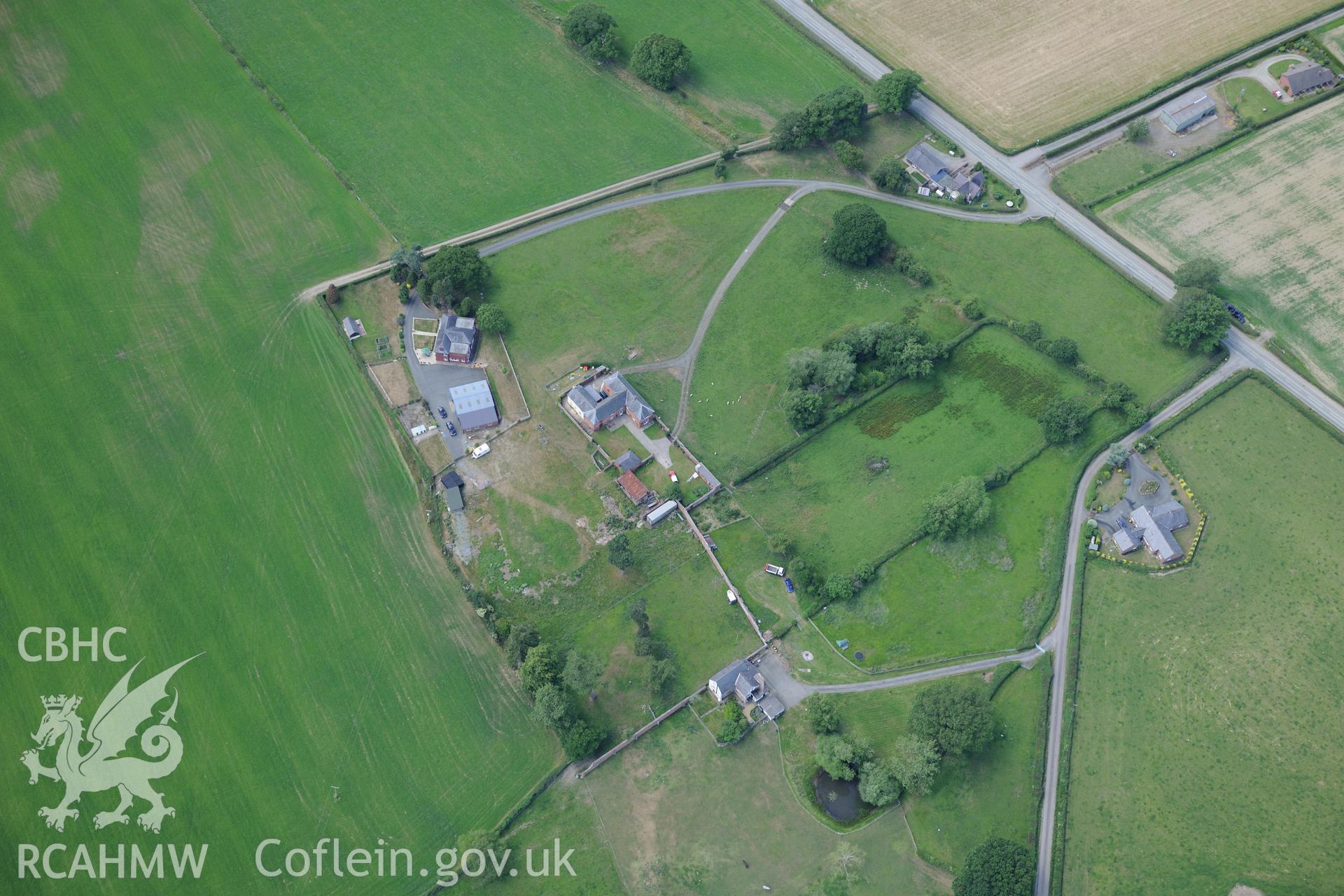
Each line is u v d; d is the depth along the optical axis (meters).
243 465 170.00
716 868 139.50
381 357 182.00
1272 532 163.75
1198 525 164.00
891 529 165.88
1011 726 149.12
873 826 142.00
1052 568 161.50
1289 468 170.25
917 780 140.75
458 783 145.75
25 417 172.88
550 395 178.88
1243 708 149.00
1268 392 178.12
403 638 156.25
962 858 139.62
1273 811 141.25
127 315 184.25
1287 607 156.88
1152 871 138.12
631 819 143.00
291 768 145.88
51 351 179.75
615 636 156.75
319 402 177.00
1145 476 169.62
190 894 137.00
